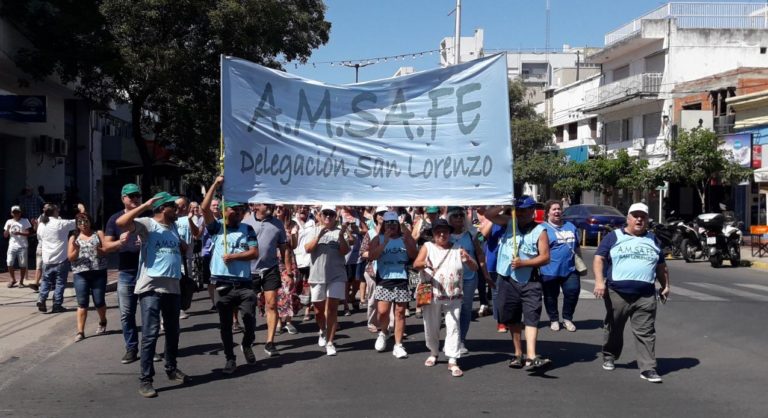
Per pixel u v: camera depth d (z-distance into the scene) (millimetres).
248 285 8219
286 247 9719
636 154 39969
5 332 10500
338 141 8594
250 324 8266
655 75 38094
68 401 6965
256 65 8625
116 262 21344
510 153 8188
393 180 8508
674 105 36938
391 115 8508
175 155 28719
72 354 9102
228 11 21578
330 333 9008
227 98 8586
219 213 11703
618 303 7754
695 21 38219
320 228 8977
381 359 8758
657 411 6535
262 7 22391
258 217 9297
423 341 9938
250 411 6566
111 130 36656
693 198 34312
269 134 8617
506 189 8172
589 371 8094
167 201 7414
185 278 8258
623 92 39969
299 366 8391
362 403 6809
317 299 9109
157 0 21047
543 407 6660
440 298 7965
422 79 8445
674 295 14719
